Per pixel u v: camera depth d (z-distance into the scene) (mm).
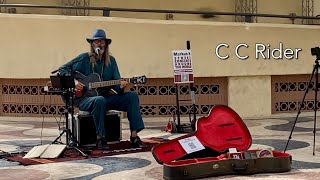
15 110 11188
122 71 10922
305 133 8562
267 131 8898
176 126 8812
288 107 11969
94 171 5402
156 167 5605
